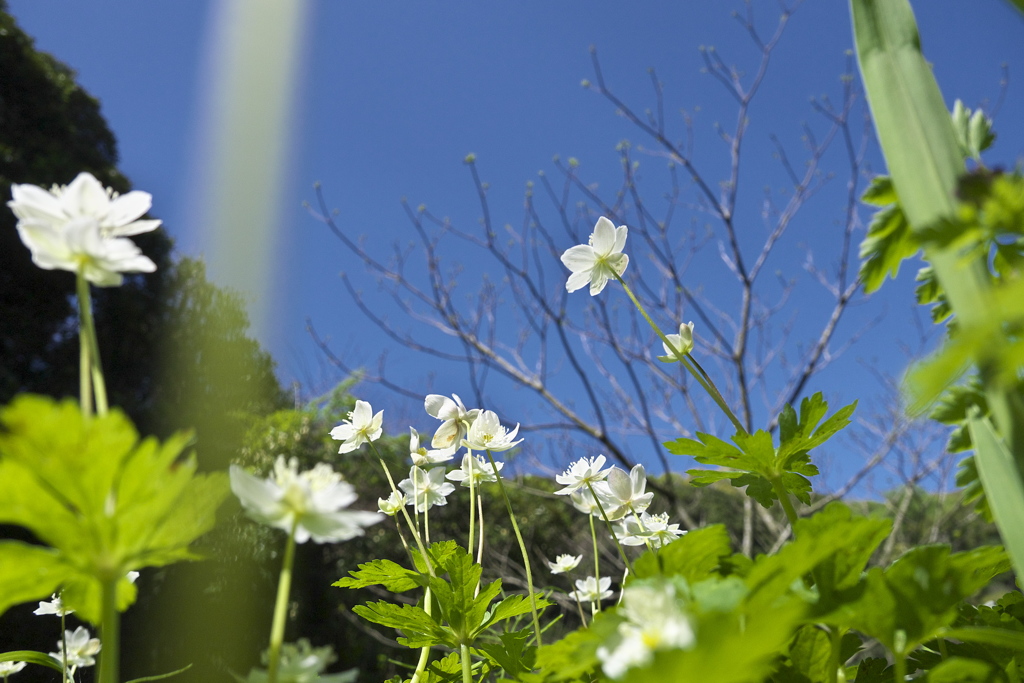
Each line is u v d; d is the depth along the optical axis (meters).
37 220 0.27
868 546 0.26
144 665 1.32
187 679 1.34
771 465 0.32
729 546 0.27
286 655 0.24
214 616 1.43
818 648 0.28
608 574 1.62
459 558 0.35
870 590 0.26
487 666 0.36
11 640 1.06
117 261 0.27
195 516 0.24
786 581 0.24
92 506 0.22
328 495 0.25
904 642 0.25
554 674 0.28
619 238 0.36
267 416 2.00
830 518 0.27
